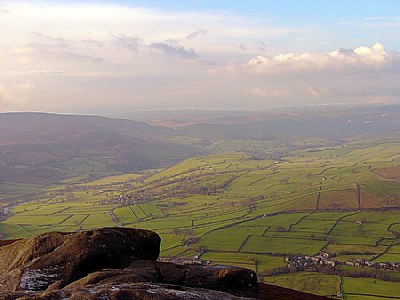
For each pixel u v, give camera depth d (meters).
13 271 21.62
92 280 19.00
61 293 15.91
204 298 16.59
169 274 22.52
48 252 23.30
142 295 15.69
